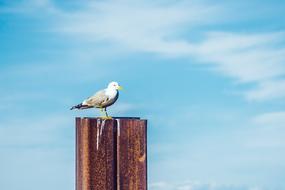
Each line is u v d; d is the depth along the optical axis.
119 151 9.83
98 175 9.80
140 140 9.87
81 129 9.88
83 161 9.83
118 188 9.80
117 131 9.86
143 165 9.86
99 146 9.80
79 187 9.98
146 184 9.86
